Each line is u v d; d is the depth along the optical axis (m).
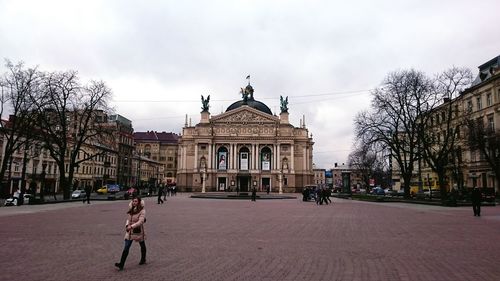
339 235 17.75
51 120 53.12
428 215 29.38
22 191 42.56
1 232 18.22
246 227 20.77
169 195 80.06
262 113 125.56
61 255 12.66
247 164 124.94
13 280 9.47
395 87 55.81
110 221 23.33
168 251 13.54
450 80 51.16
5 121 68.31
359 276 10.03
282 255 12.87
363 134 59.06
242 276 10.02
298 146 127.69
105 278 9.75
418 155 54.78
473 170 65.12
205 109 127.56
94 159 106.25
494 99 60.00
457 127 51.59
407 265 11.37
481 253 13.26
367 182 115.12
